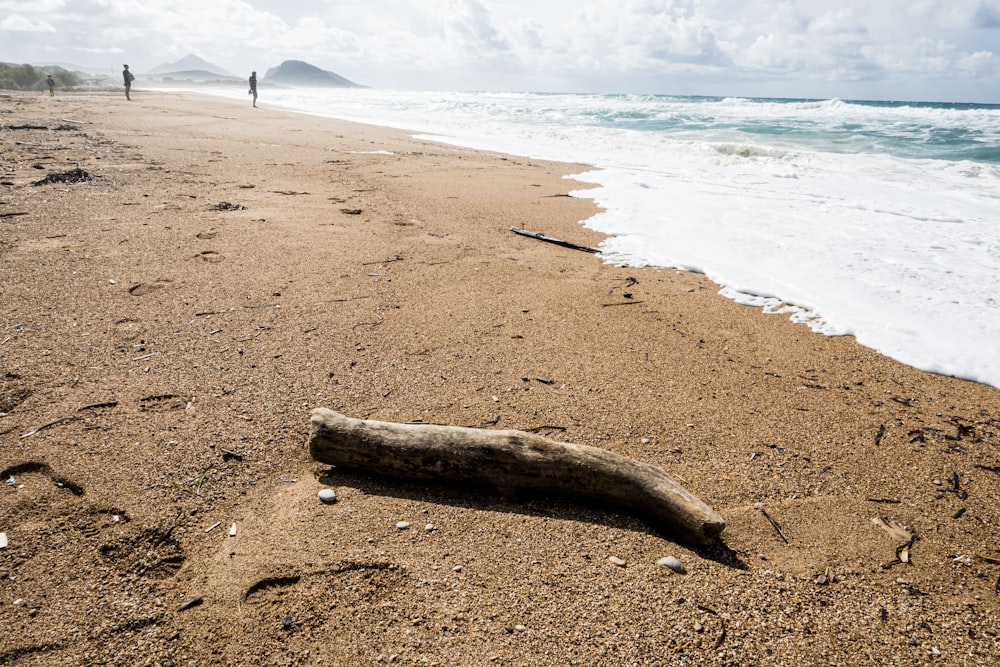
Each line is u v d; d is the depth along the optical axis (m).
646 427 2.94
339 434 2.48
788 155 11.85
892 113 22.39
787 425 3.02
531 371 3.42
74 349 3.36
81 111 16.89
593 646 1.79
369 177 8.73
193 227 5.69
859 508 2.47
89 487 2.33
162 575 1.99
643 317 4.24
